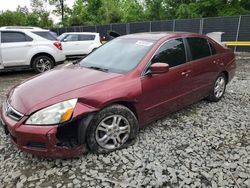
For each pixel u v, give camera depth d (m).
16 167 3.09
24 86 3.43
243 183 2.82
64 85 3.20
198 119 4.43
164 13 33.50
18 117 2.95
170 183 2.82
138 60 3.68
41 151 2.88
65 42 13.09
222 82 5.32
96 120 3.09
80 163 3.13
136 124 3.48
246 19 14.09
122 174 2.95
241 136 3.85
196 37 4.64
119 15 40.06
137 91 3.41
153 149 3.45
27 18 44.94
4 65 8.32
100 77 3.38
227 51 5.40
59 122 2.84
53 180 2.87
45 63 8.91
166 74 3.83
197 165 3.12
